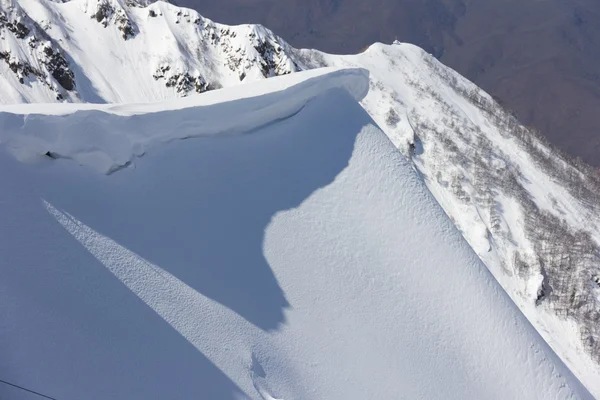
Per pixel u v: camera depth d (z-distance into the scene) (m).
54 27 119.38
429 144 120.25
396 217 19.06
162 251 14.96
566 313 85.88
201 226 16.23
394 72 148.88
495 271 89.88
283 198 18.31
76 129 14.84
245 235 16.89
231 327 14.57
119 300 13.16
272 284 16.30
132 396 11.77
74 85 113.25
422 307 17.77
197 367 13.13
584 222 119.44
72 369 11.34
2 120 13.83
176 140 17.62
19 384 10.54
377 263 18.08
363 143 20.38
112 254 13.93
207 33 132.38
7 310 11.34
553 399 17.66
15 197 13.31
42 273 12.42
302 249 17.47
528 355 18.16
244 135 19.17
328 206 18.67
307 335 15.75
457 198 105.12
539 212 109.94
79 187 14.66
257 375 13.98
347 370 15.50
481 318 18.23
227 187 17.61
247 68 128.00
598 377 76.06
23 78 105.75
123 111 16.56
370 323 16.78
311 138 20.02
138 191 15.78
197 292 14.73
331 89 21.33
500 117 151.25
